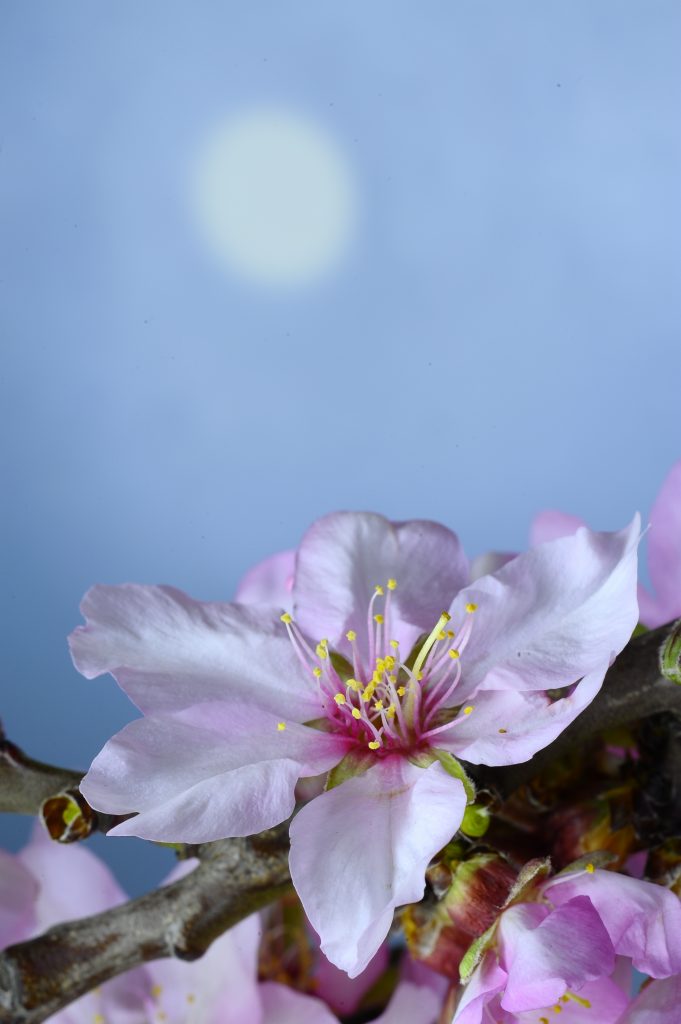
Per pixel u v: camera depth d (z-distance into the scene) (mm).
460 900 222
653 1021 217
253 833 217
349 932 212
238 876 230
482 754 221
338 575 234
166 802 217
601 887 218
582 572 224
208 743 222
